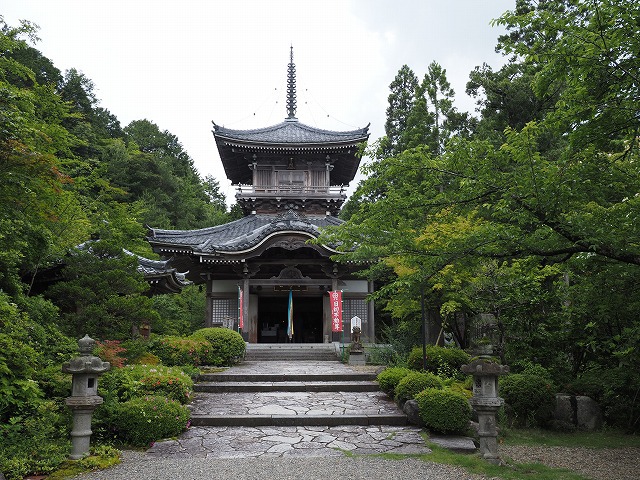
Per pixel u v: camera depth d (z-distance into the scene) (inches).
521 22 272.4
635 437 411.5
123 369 429.1
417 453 332.8
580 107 272.2
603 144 294.8
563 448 370.6
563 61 263.1
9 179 347.9
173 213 1774.1
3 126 339.3
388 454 329.1
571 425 436.1
